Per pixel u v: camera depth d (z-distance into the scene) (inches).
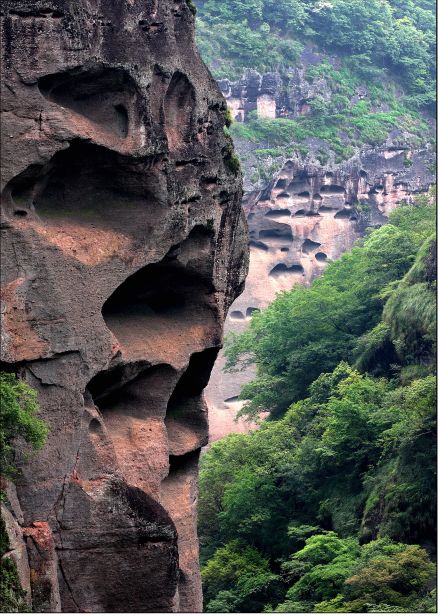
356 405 2763.3
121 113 1486.2
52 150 1400.1
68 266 1421.0
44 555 1354.6
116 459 1448.1
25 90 1393.9
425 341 2878.9
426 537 2407.7
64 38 1406.3
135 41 1481.3
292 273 5103.3
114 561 1413.6
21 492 1371.8
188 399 1690.5
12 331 1375.5
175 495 1657.2
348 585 2285.9
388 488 2508.6
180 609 1612.9
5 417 1334.9
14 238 1386.6
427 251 3056.1
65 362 1414.9
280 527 2741.1
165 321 1611.7
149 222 1510.8
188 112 1566.2
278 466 2827.3
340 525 2615.7
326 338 3435.0
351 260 3956.7
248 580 2506.2
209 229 1590.8
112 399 1556.3
